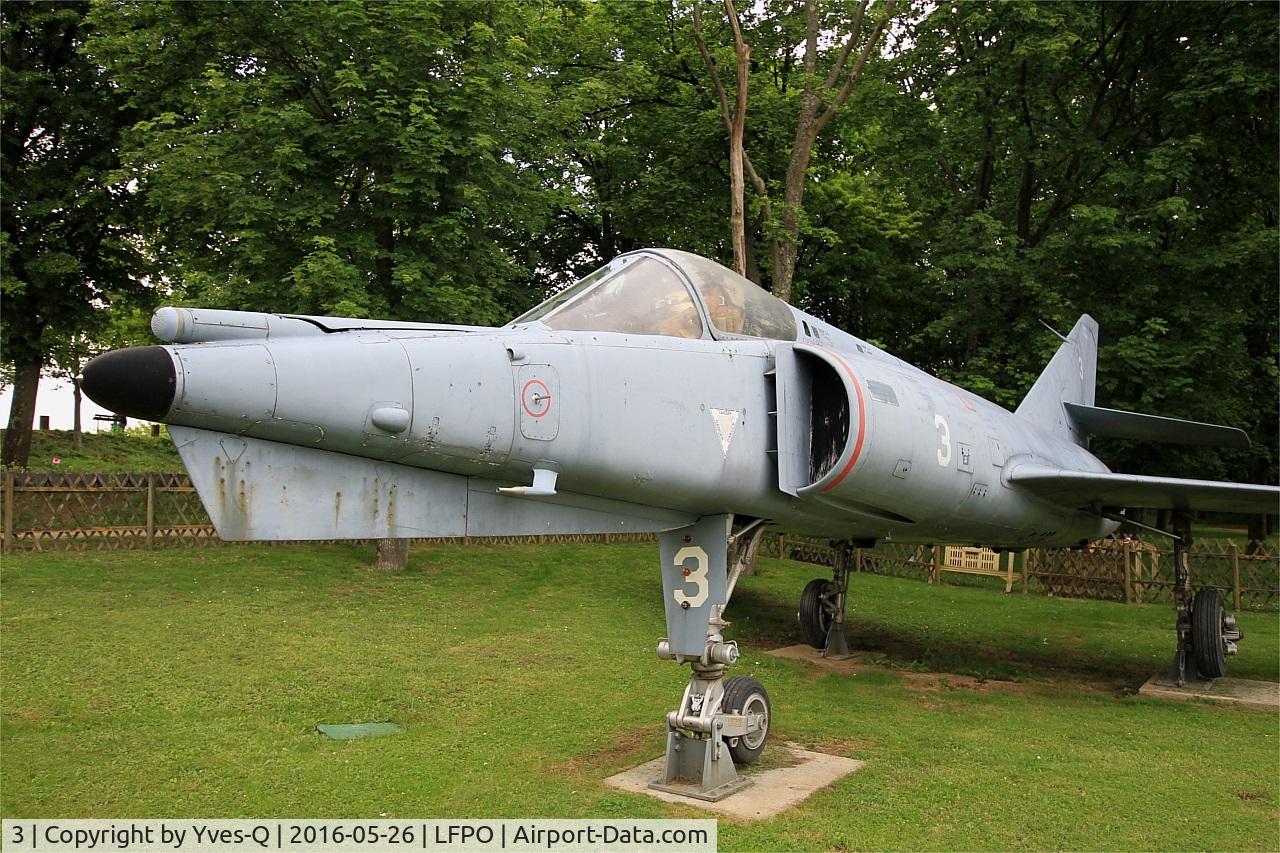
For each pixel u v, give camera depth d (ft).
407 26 40.55
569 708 23.77
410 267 39.17
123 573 38.96
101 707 22.26
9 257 58.80
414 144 38.75
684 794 17.62
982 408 27.71
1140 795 18.44
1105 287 59.26
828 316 77.97
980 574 52.13
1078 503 29.45
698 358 18.11
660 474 17.07
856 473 18.86
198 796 17.16
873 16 63.77
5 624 29.66
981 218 58.65
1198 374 57.00
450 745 20.52
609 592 42.09
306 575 41.04
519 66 44.65
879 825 16.39
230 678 25.08
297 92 41.93
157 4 40.29
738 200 44.11
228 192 37.76
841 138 69.56
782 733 22.63
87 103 59.11
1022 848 15.61
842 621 33.88
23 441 64.69
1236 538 79.66
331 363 13.37
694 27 47.70
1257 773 20.20
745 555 20.08
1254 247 53.62
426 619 34.17
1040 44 55.98
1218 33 59.21
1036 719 24.88
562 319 17.25
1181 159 55.67
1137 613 44.75
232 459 13.23
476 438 14.62
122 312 68.85
